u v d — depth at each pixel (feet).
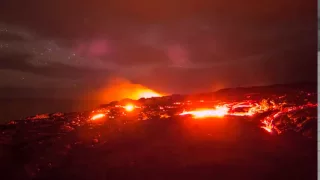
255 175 14.38
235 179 14.12
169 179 14.42
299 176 14.14
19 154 17.57
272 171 14.66
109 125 22.68
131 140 19.39
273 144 17.84
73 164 16.43
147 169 15.46
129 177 14.83
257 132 19.90
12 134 21.12
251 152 16.80
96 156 17.28
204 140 18.80
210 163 15.71
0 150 17.83
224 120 22.77
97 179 14.83
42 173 15.66
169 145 18.29
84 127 22.41
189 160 16.19
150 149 17.85
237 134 19.66
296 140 18.21
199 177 14.44
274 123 21.48
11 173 15.43
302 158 15.83
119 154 17.37
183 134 20.01
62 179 14.93
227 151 17.04
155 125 22.09
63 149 18.20
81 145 18.92
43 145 18.75
